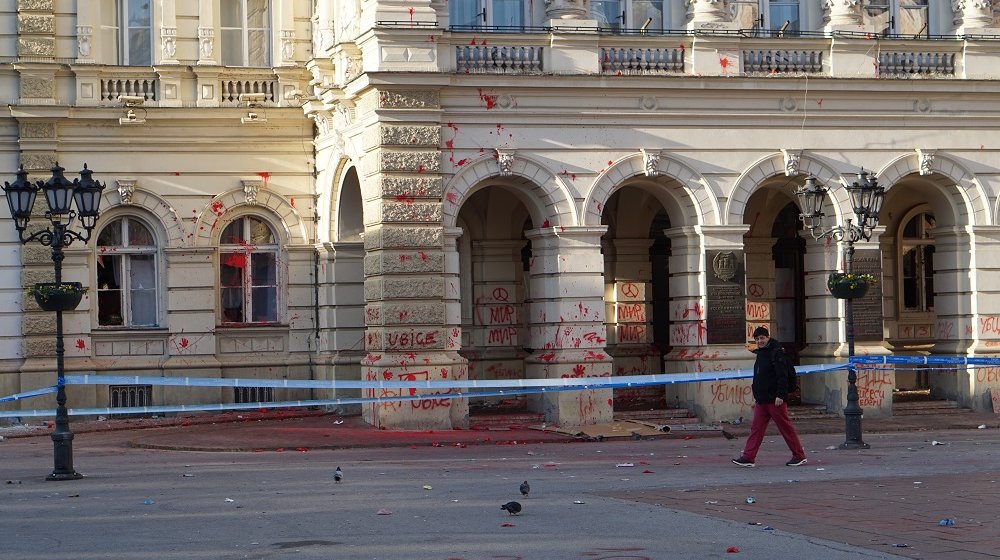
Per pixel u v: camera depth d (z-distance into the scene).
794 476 21.14
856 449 26.14
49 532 16.06
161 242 34.94
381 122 29.84
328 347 35.09
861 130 32.66
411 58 29.88
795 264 37.62
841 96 32.38
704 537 14.92
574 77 30.61
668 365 32.88
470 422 30.81
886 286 38.12
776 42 32.03
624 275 36.44
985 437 29.09
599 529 15.54
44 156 33.94
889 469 22.23
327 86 32.59
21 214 23.14
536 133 30.77
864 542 14.51
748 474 21.56
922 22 34.03
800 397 34.62
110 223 34.81
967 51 33.22
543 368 31.06
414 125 29.98
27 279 33.97
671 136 31.50
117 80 34.53
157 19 35.00
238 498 18.97
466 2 31.61
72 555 14.38
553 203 30.81
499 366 35.66
